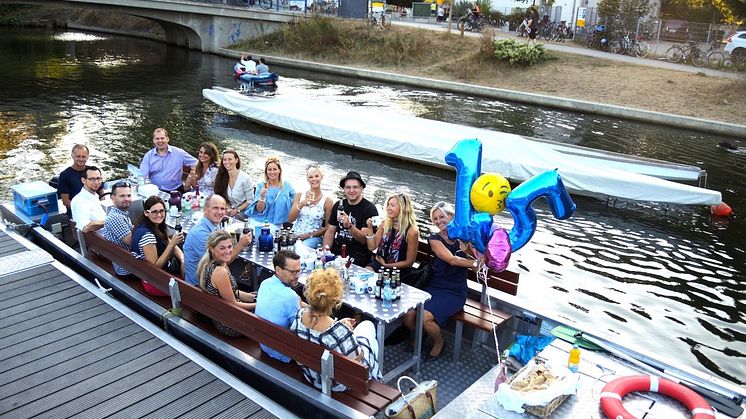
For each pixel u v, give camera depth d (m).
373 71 29.44
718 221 11.94
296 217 6.82
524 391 3.88
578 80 25.75
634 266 9.83
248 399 4.39
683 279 9.43
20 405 4.27
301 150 15.80
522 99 24.58
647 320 8.19
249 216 7.00
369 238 5.76
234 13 36.31
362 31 34.00
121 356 4.85
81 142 15.37
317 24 34.62
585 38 33.06
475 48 30.91
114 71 27.75
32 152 14.30
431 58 31.03
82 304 5.61
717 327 8.09
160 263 5.41
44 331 5.16
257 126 18.06
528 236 4.48
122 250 5.59
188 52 37.16
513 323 5.47
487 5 41.25
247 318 4.49
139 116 18.70
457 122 20.12
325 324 4.21
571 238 10.89
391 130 15.38
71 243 7.27
